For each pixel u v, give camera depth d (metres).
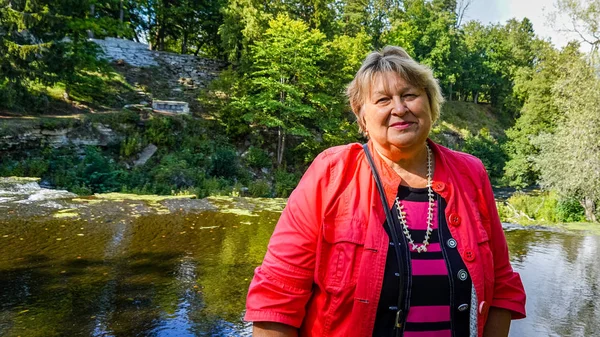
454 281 1.02
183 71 22.73
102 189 11.67
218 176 15.57
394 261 1.02
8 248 5.54
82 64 15.12
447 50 35.38
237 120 18.42
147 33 28.86
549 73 24.31
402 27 31.64
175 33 27.92
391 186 1.08
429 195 1.10
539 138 14.93
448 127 32.16
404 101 1.09
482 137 31.73
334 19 24.78
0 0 12.53
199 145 16.89
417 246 1.04
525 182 24.19
